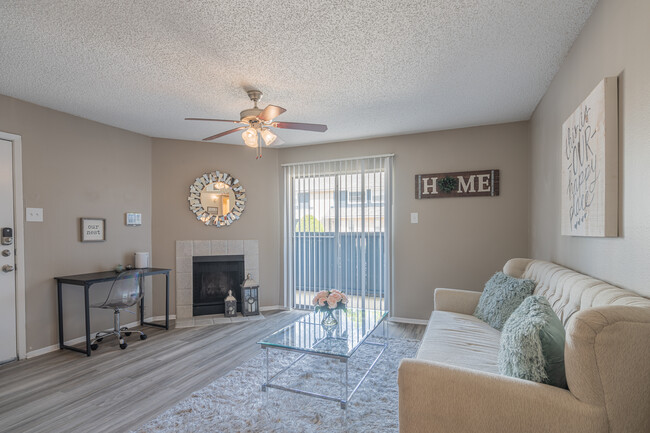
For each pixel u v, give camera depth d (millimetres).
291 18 2002
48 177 3473
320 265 4898
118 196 4176
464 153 4188
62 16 1961
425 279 4340
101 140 4000
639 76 1484
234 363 3086
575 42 2289
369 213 4629
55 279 3488
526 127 3930
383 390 2541
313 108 3541
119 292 3625
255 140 3014
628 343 1192
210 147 4867
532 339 1407
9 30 2100
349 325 2803
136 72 2695
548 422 1253
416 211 4395
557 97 2754
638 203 1499
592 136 1896
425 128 4230
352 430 2057
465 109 3580
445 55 2471
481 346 2250
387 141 4570
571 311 1786
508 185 3990
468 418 1370
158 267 4605
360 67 2641
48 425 2125
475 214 4129
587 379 1222
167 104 3410
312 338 2506
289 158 5117
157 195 4621
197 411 2262
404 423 1479
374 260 4590
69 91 3066
